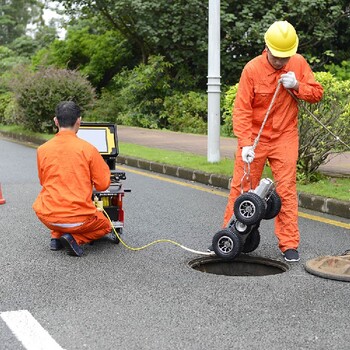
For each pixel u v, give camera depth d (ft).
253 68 18.25
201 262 19.15
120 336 13.12
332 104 28.71
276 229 19.06
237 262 19.43
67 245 18.90
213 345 12.70
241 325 13.75
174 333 13.29
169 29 63.16
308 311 14.65
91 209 18.90
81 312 14.47
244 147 18.12
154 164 37.88
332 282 16.81
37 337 13.07
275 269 18.98
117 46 74.74
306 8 58.90
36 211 19.08
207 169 34.30
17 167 39.14
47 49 85.61
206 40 63.31
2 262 18.48
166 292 15.88
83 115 58.44
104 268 17.93
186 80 67.92
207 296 15.61
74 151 18.94
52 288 16.17
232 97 32.35
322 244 20.81
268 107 18.42
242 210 17.60
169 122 66.33
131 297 15.49
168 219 24.44
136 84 67.62
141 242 20.88
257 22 60.75
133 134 56.08
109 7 65.51
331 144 29.12
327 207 25.90
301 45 63.26
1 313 14.40
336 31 63.16
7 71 89.51
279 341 12.92
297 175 29.73
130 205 27.17
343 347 12.66
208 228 22.99
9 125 69.00
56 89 55.57
